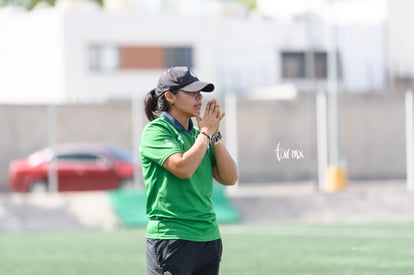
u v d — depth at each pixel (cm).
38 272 4294
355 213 7081
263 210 6950
